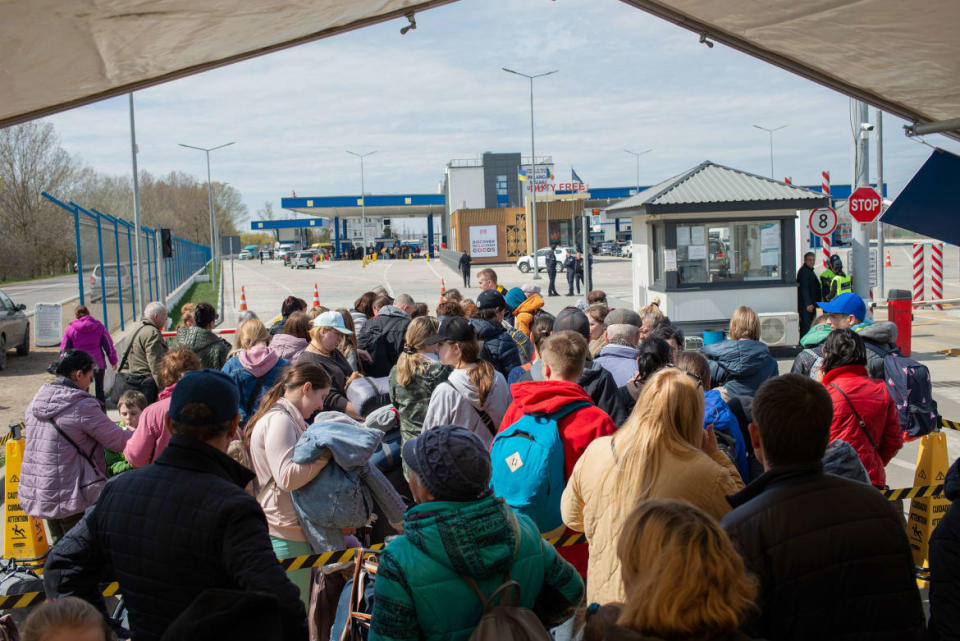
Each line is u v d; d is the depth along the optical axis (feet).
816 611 7.52
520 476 11.73
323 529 13.35
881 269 69.10
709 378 14.73
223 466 9.08
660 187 47.65
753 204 43.93
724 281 45.27
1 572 18.35
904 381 17.46
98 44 10.50
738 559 6.07
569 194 228.84
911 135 14.62
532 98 140.97
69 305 85.25
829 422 8.16
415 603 7.81
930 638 9.10
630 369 17.85
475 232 234.58
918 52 11.50
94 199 236.22
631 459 9.36
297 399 14.01
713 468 9.26
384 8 11.77
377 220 321.93
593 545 9.76
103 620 7.47
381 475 14.03
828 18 10.75
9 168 202.18
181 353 17.83
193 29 10.76
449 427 8.41
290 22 11.47
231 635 6.47
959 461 9.04
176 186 385.09
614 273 150.30
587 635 6.93
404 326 26.89
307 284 150.92
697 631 5.72
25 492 17.56
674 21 12.05
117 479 9.05
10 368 57.82
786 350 46.21
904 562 7.73
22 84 11.55
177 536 8.28
